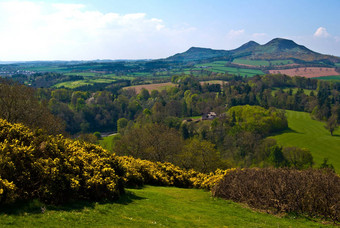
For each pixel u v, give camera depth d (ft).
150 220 38.68
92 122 399.65
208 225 40.65
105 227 32.22
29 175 36.73
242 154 268.00
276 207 55.21
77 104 399.03
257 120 337.52
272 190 56.90
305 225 46.14
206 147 148.77
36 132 46.55
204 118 410.31
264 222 46.03
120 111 445.78
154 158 153.69
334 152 264.72
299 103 483.10
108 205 42.98
